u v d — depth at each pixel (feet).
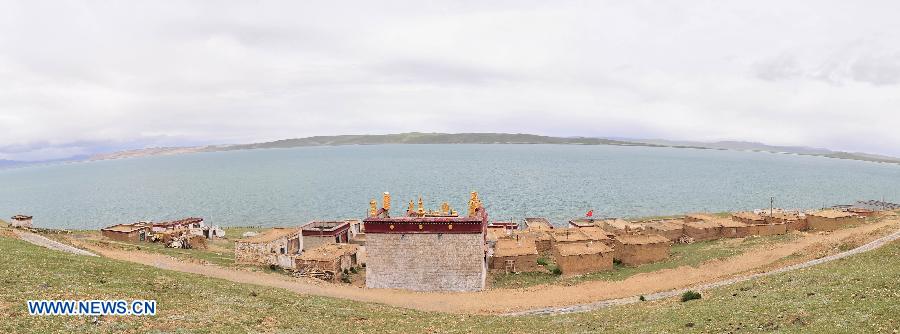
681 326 97.40
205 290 125.59
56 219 557.74
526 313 145.79
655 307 126.00
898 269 108.47
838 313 85.66
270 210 572.51
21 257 121.49
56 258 128.26
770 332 82.89
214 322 97.50
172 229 304.30
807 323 84.07
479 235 183.32
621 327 106.22
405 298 171.12
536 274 206.80
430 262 184.96
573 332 107.96
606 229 305.53
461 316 138.51
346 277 203.31
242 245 213.25
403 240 186.09
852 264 136.98
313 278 194.90
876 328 74.90
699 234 265.13
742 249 216.13
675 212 525.34
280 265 207.00
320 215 533.55
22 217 252.83
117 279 118.52
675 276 185.06
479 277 182.60
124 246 229.86
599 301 156.76
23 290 95.81
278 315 114.01
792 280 124.47
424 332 113.60
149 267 146.41
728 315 98.73
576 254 206.28
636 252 218.59
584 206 567.18
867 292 94.89
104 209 630.33
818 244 198.59
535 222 346.13
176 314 98.53
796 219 271.90
